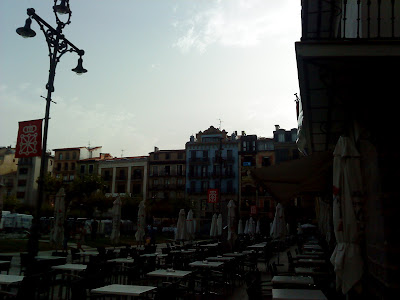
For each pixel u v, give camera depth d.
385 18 6.24
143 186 71.56
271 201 63.28
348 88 5.62
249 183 65.06
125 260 10.70
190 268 11.63
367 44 4.73
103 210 53.25
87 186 50.03
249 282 6.66
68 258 16.47
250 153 66.31
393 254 4.80
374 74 5.22
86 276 7.03
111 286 6.48
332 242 13.54
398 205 4.95
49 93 10.50
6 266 8.50
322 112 6.93
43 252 18.83
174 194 69.31
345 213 5.17
